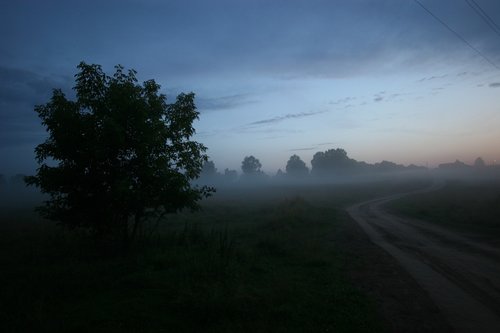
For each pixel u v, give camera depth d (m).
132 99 12.48
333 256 13.66
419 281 9.95
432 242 16.95
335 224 24.80
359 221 26.70
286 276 10.26
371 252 14.58
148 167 12.49
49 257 13.12
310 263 11.98
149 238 14.59
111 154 12.34
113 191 11.66
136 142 12.37
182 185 13.02
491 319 7.04
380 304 7.98
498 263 12.20
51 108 12.45
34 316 6.68
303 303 7.82
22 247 15.66
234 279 9.15
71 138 11.95
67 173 12.20
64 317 6.70
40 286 8.89
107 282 9.24
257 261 11.85
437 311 7.50
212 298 7.23
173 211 13.88
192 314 6.96
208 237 15.63
